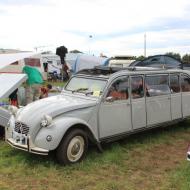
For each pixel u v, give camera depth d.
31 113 6.71
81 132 6.73
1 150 7.50
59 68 29.36
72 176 6.16
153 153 7.56
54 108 6.70
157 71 8.44
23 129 6.63
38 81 10.52
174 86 8.95
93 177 6.14
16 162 6.75
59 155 6.51
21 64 20.56
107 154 7.22
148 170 6.55
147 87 8.14
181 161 7.03
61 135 6.37
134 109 7.81
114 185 5.75
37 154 6.84
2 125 7.96
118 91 7.50
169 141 8.44
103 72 7.89
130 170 6.54
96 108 7.07
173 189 5.68
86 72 8.08
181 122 9.90
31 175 6.20
